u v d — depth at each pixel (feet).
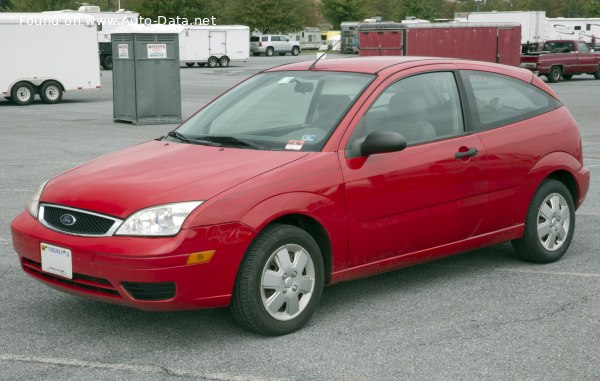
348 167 15.71
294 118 16.76
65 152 43.06
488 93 18.97
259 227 14.19
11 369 13.37
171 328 15.38
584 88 98.84
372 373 13.19
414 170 16.70
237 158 15.48
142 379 12.95
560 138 20.03
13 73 79.77
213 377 13.03
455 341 14.71
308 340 14.74
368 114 16.48
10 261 20.51
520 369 13.38
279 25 269.64
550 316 16.16
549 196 19.89
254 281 14.32
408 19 108.58
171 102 61.16
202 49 157.28
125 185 14.56
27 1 238.07
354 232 15.81
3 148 44.75
